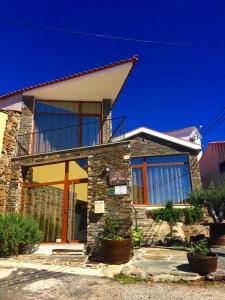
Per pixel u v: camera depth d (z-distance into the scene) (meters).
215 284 5.95
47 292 5.48
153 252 9.13
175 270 6.61
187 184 14.66
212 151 19.48
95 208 9.25
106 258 7.72
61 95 12.73
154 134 15.66
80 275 6.61
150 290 5.62
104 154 9.84
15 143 11.44
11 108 12.55
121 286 5.87
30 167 11.09
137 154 15.49
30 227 9.12
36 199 10.63
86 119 12.80
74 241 9.68
